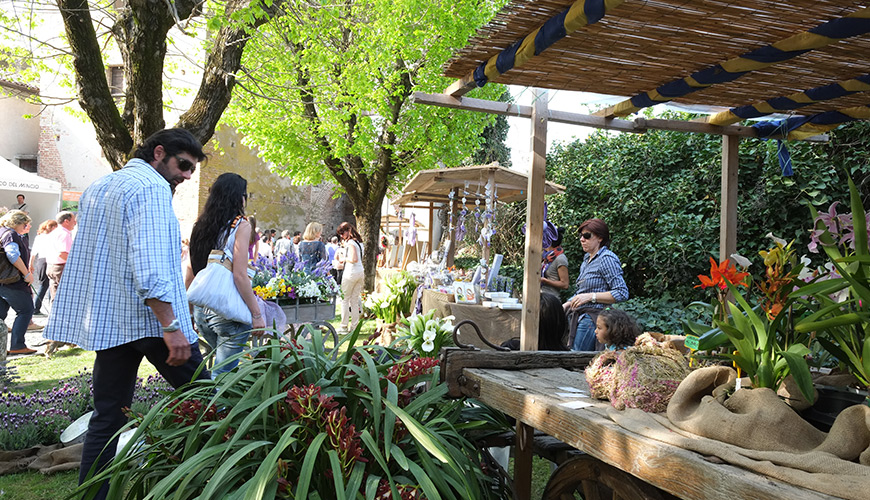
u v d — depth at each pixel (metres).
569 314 4.36
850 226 1.82
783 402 1.48
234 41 5.28
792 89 3.03
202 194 17.80
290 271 6.39
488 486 2.17
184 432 2.00
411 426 1.79
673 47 2.41
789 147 5.84
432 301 5.73
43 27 13.69
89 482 1.92
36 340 7.62
